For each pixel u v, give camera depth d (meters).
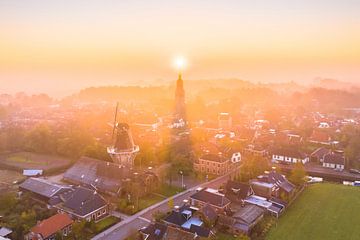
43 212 105.50
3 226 95.75
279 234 94.94
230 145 182.50
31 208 109.44
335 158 160.25
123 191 123.81
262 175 127.62
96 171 134.62
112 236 93.62
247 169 138.50
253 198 116.00
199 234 89.94
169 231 88.94
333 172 152.00
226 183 125.56
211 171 150.88
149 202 118.50
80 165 142.75
